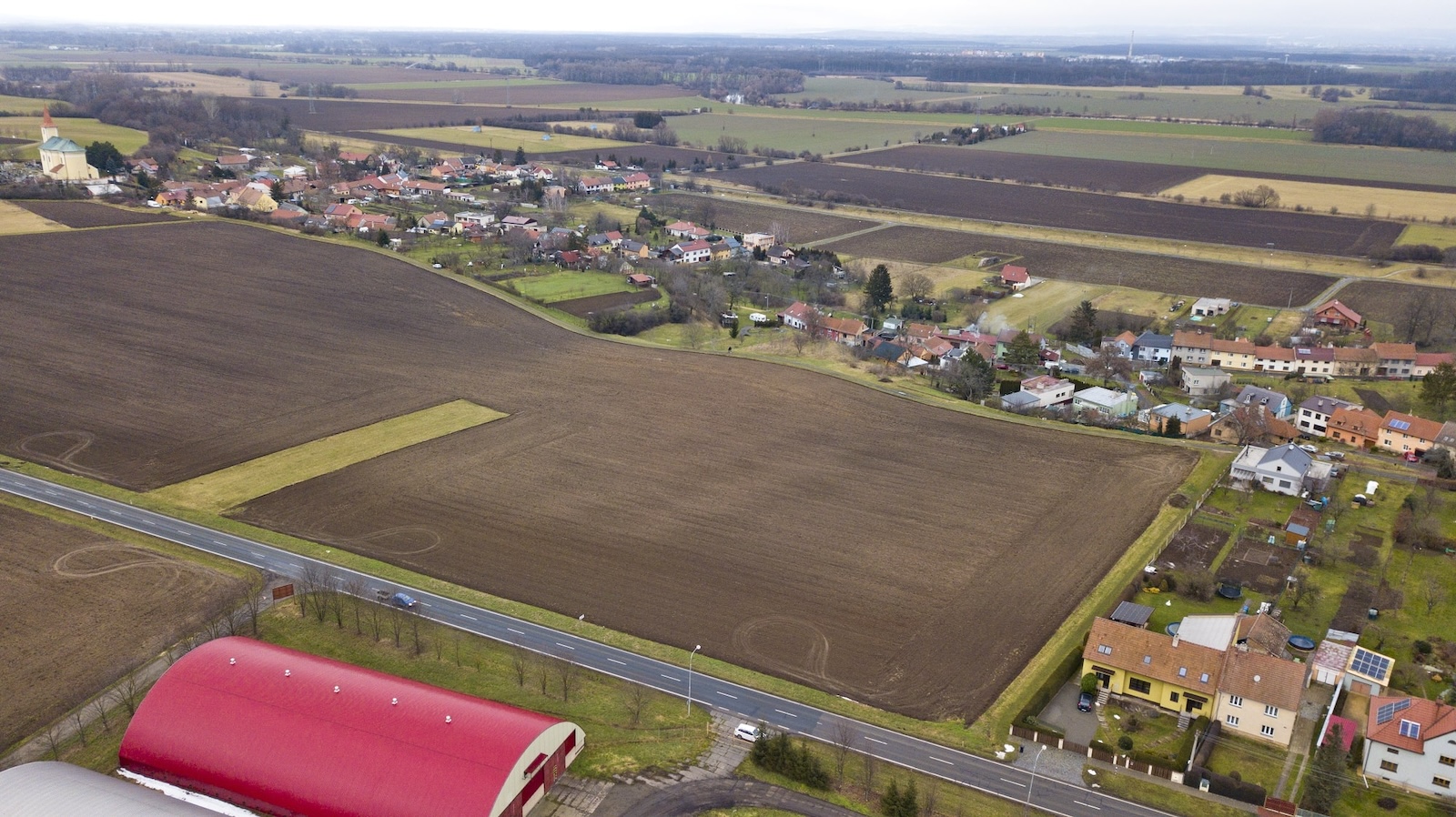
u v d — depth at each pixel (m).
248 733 65.88
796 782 68.44
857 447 124.81
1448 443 125.00
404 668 78.81
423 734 65.00
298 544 97.69
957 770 70.25
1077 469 119.62
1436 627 89.75
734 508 107.38
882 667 81.19
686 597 90.19
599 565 95.31
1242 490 115.25
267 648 74.12
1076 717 76.88
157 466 114.12
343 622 84.50
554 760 67.12
